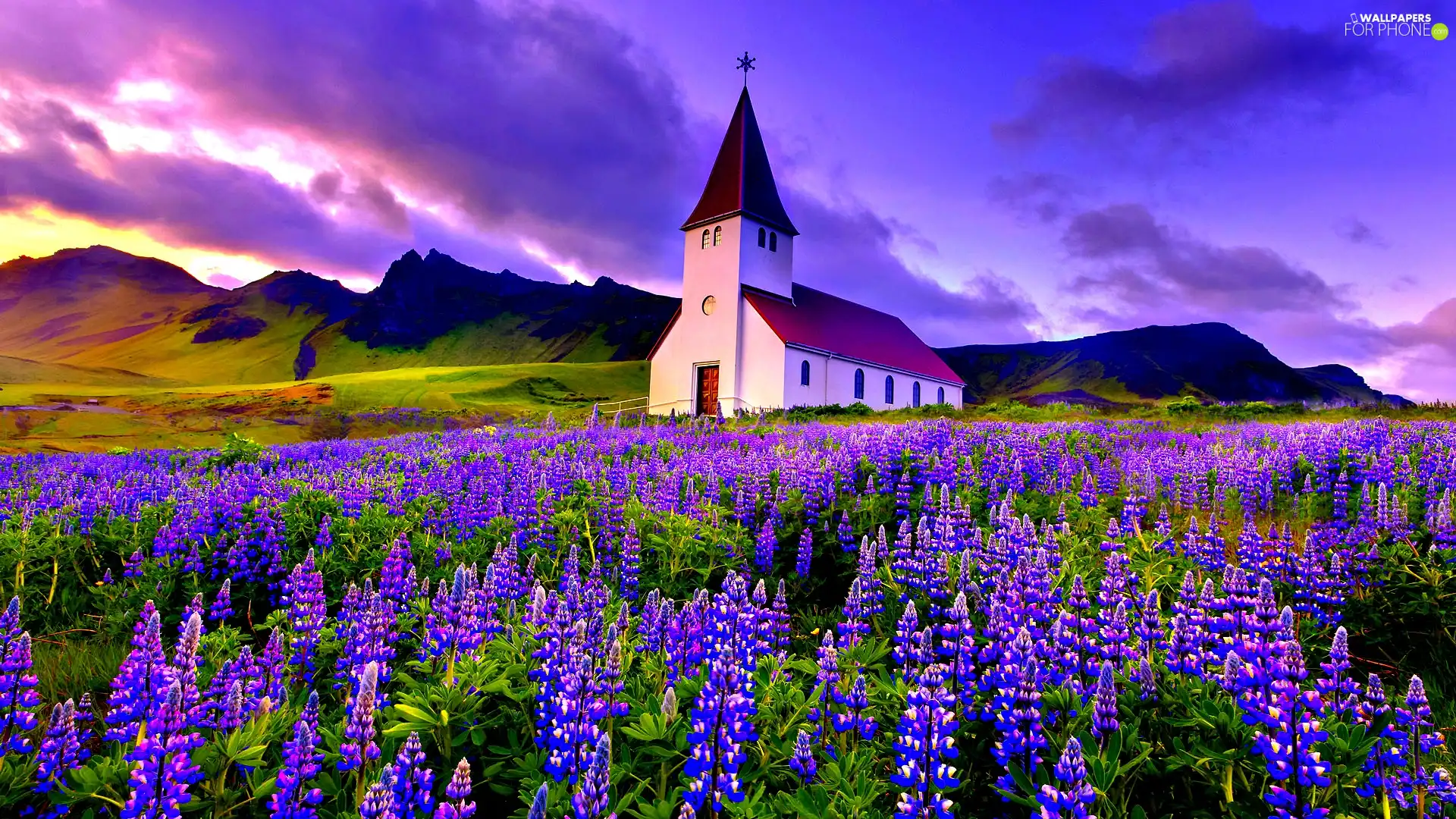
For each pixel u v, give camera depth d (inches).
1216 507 486.0
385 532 393.4
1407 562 285.7
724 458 637.3
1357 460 503.5
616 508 422.6
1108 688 154.3
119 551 394.6
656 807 142.1
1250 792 152.9
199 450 1091.9
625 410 2484.0
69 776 163.3
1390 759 150.4
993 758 172.7
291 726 178.4
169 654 252.4
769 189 2306.8
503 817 168.2
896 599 287.4
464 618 206.1
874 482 505.7
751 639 209.9
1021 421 1285.7
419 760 143.6
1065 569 279.6
